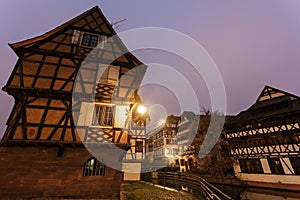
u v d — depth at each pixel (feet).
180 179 51.13
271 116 56.29
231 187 56.54
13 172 25.67
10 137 26.71
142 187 42.37
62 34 36.81
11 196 24.68
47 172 27.14
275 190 50.21
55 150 28.60
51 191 26.53
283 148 52.39
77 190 27.76
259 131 59.88
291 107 54.29
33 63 32.32
